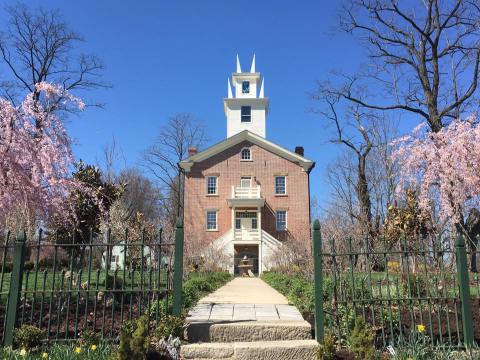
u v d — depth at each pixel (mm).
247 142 37656
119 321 6949
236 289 15477
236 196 36406
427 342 6035
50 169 8516
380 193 27734
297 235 32750
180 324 6102
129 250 15258
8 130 7973
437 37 22828
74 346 5789
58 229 10570
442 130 12805
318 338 6105
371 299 6105
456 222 12523
